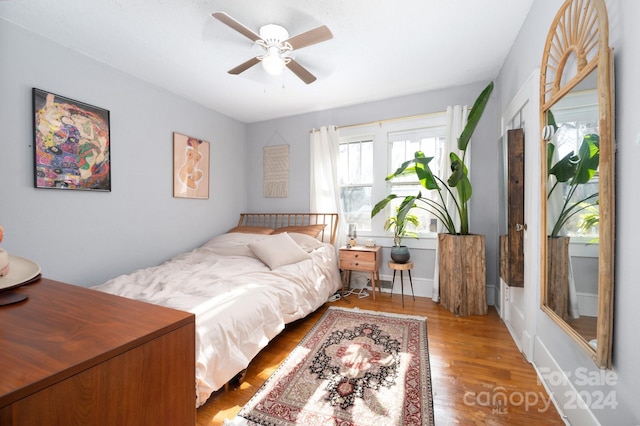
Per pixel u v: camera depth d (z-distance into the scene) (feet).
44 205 6.79
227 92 10.19
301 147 12.66
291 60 6.78
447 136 9.70
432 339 7.00
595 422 3.53
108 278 8.09
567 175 4.28
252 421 4.41
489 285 9.55
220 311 5.08
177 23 6.35
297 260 8.85
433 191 10.57
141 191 9.02
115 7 5.82
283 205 13.07
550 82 4.85
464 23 6.44
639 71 2.81
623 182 3.08
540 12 5.42
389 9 5.96
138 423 1.74
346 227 11.75
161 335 1.87
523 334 6.36
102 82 7.95
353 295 10.75
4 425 1.18
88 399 1.49
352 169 11.93
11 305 2.16
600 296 3.27
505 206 8.08
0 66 6.09
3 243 6.18
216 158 12.07
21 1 5.59
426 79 9.30
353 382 5.30
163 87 9.70
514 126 7.39
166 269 7.88
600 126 3.25
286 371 5.70
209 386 4.28
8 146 6.21
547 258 4.99
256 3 5.74
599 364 3.28
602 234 3.24
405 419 4.39
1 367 1.38
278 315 6.30
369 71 8.71
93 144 7.70
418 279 10.62
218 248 10.18
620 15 3.13
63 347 1.58
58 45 7.01
